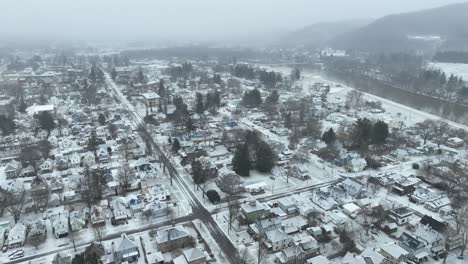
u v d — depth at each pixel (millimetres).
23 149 184500
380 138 194125
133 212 132250
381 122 197000
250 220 125625
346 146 198625
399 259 101250
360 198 143500
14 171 164500
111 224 125312
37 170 168125
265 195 147000
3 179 161500
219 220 128125
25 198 138000
